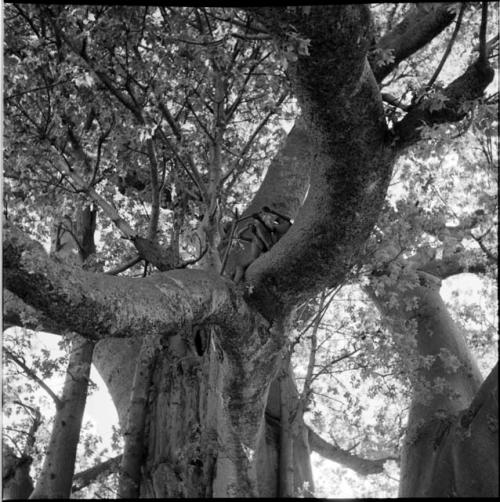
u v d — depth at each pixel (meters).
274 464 10.88
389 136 8.61
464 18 11.96
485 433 9.41
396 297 12.14
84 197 10.63
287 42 7.55
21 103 10.62
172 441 11.06
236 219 9.70
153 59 9.90
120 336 7.60
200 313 8.34
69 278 7.07
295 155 12.34
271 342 9.44
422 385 10.72
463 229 10.73
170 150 10.81
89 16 9.50
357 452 12.69
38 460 12.05
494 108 8.91
